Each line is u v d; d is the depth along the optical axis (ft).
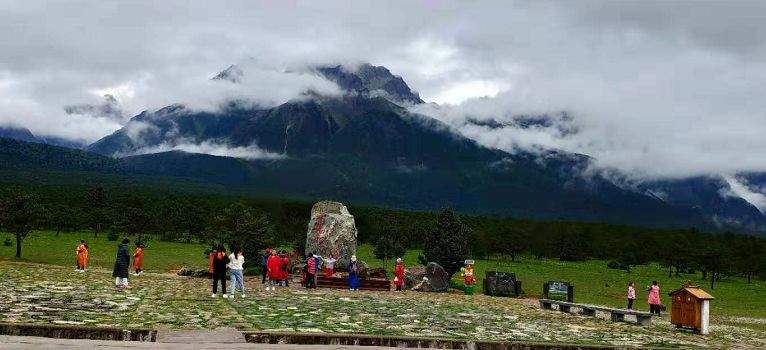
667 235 406.21
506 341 58.90
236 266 94.32
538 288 182.09
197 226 284.41
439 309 96.68
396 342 55.88
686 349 64.28
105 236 287.89
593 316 106.83
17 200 178.40
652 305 123.54
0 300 71.77
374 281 138.00
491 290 147.84
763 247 356.59
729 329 105.09
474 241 307.99
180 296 91.20
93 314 64.75
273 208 309.83
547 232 369.30
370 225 317.63
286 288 124.98
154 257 208.03
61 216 275.80
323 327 64.49
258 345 49.75
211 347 47.75
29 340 47.14
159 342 49.14
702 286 248.93
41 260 168.55
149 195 460.14
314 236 164.14
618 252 343.05
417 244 315.78
